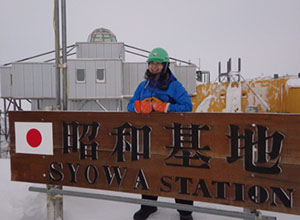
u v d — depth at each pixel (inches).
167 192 76.7
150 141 78.1
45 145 90.5
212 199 72.2
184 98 81.9
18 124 93.7
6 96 709.3
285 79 205.5
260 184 67.5
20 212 110.0
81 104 668.7
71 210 104.5
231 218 94.5
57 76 97.0
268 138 66.3
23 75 666.8
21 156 93.9
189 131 73.9
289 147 64.4
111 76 649.6
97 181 84.4
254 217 67.7
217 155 71.4
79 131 86.2
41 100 696.4
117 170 82.0
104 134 83.2
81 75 644.7
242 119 68.6
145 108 77.0
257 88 222.2
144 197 94.5
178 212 100.7
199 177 73.3
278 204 65.9
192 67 700.0
